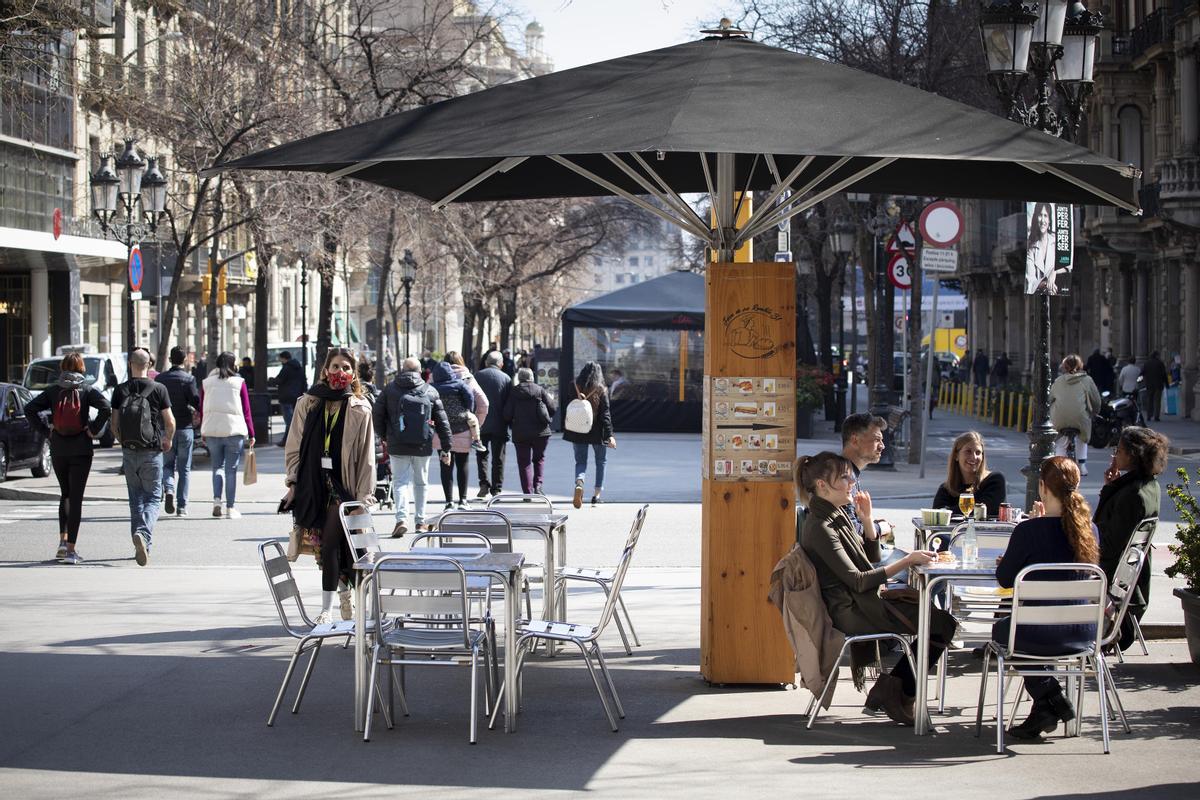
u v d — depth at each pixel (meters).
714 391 9.05
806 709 8.59
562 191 12.23
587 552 15.70
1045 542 7.94
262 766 7.28
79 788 6.85
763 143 7.24
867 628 8.15
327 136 8.35
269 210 30.84
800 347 39.62
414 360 16.59
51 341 42.62
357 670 8.02
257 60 31.56
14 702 8.61
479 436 20.16
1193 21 37.75
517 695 8.35
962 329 76.44
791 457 9.05
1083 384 21.55
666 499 20.81
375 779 7.04
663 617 11.80
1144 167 43.94
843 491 8.23
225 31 30.72
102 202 25.28
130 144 24.16
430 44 34.88
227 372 18.22
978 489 11.03
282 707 8.58
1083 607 7.68
